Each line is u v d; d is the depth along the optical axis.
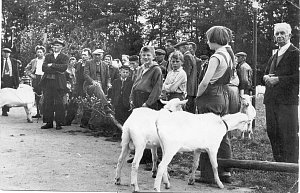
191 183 4.71
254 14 6.63
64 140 6.93
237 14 7.12
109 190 4.34
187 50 6.48
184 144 4.32
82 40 8.82
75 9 8.80
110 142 6.95
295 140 5.26
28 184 4.43
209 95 4.75
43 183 4.45
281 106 5.27
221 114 4.76
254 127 7.19
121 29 8.30
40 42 9.57
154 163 4.94
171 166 5.58
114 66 8.48
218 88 4.75
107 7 8.32
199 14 7.59
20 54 9.87
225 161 4.74
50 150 6.11
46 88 8.13
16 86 9.89
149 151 5.59
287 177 4.95
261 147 6.27
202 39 7.63
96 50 8.29
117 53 8.46
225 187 4.62
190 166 5.61
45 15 9.20
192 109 6.22
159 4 7.86
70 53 8.97
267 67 5.56
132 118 4.48
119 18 8.23
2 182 4.48
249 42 6.99
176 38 7.84
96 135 7.48
